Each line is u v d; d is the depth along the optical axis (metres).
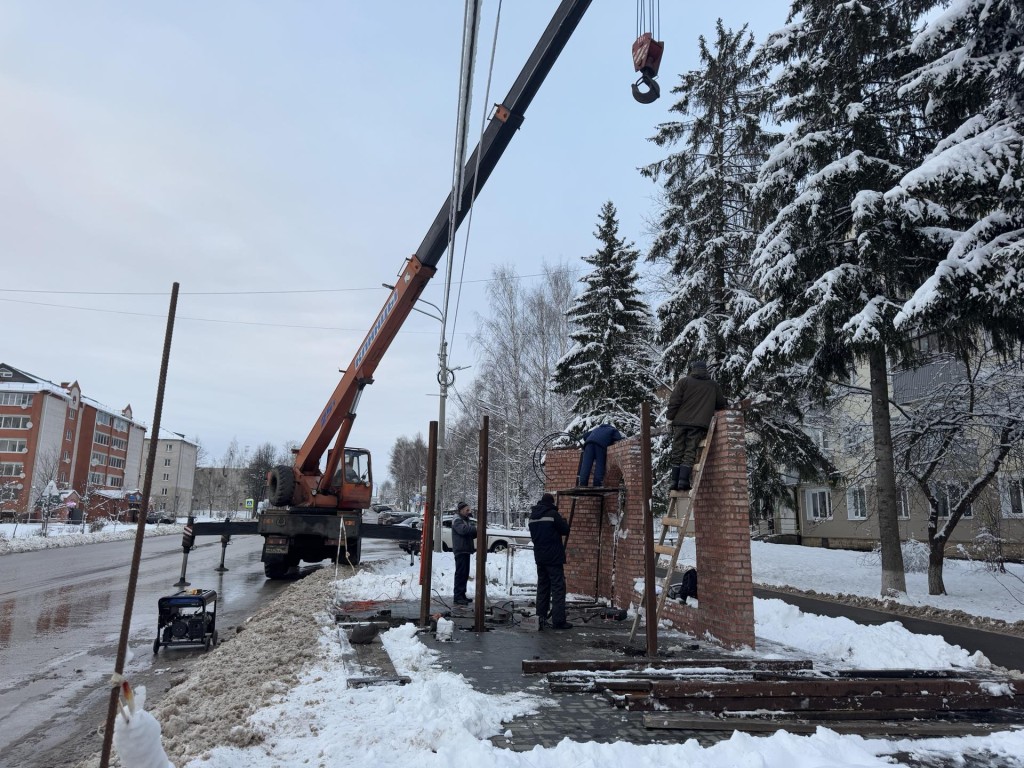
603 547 12.18
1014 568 17.98
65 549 30.58
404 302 14.70
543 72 9.65
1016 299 9.60
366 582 13.97
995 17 10.66
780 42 14.73
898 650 7.57
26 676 8.05
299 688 5.89
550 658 7.23
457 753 4.17
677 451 8.86
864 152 13.75
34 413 65.62
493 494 52.38
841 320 13.09
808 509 32.06
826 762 4.33
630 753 4.37
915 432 14.98
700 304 19.62
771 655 7.48
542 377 34.28
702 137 20.44
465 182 10.18
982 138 10.00
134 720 3.06
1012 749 4.74
